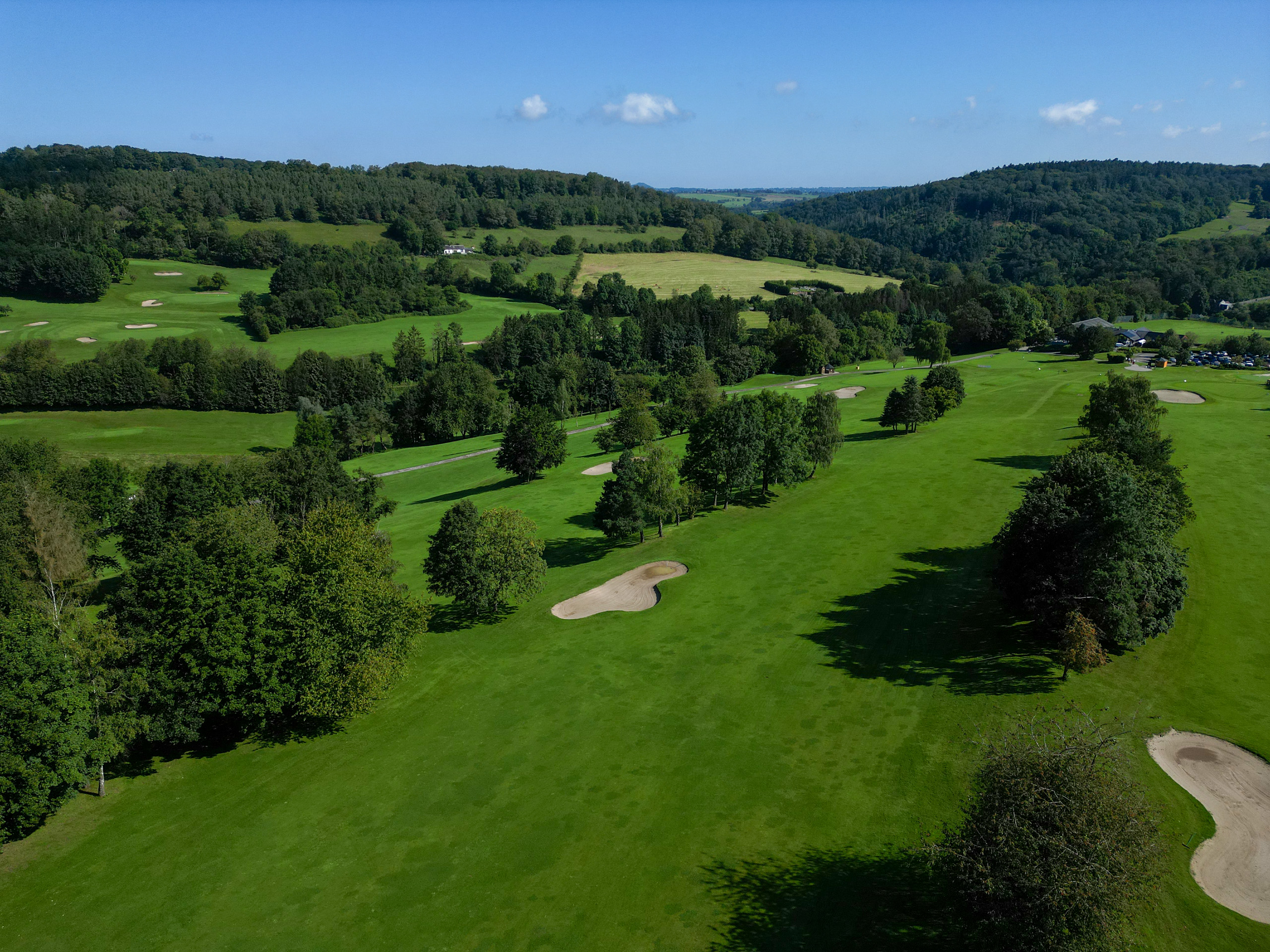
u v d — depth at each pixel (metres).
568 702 39.03
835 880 25.72
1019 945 19.67
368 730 37.91
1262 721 32.69
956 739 32.78
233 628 35.94
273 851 29.25
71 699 31.00
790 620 46.19
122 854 29.55
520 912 25.44
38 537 53.47
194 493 59.97
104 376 133.62
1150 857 20.20
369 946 24.50
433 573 50.53
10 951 25.09
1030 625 41.56
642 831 28.97
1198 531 53.75
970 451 81.19
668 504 61.97
